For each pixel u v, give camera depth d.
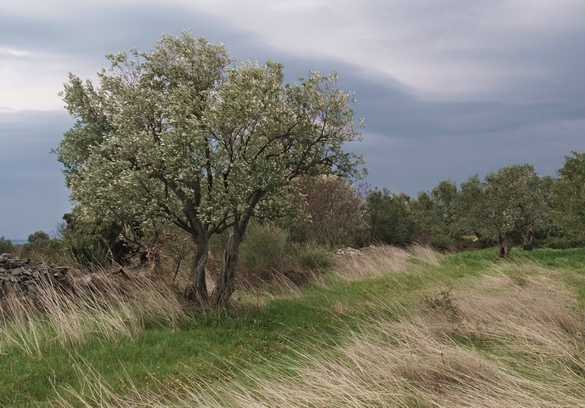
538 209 23.08
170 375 7.56
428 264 21.28
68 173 15.39
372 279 17.73
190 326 10.65
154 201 11.17
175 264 15.51
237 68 11.55
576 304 10.69
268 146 12.12
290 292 15.62
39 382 7.20
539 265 19.03
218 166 11.07
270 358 8.61
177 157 10.88
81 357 8.09
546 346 7.43
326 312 12.62
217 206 11.20
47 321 10.02
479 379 6.04
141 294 11.95
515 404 5.27
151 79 12.82
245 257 17.72
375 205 30.56
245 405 5.65
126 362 8.16
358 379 6.21
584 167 19.27
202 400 6.37
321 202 26.50
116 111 12.44
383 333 9.06
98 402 6.47
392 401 5.59
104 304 11.00
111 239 16.75
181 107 11.40
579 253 21.88
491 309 10.12
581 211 18.23
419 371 6.45
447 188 43.56
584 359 6.84
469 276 16.81
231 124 10.99
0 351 8.31
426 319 9.88
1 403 6.57
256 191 11.82
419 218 41.78
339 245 25.28
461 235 38.19
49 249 18.20
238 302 13.09
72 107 14.25
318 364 6.78
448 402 5.47
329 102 11.82
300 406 5.52
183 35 12.70
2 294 10.98
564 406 5.25
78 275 12.70
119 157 11.62
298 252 20.34
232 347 9.29
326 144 12.26
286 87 11.93
